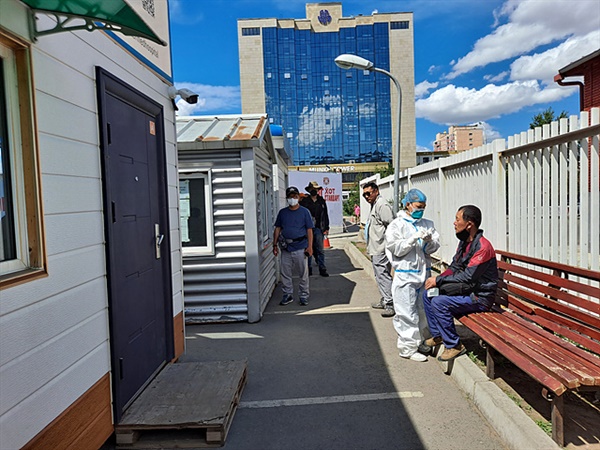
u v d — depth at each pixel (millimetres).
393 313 6203
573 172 3914
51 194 2412
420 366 4402
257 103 86312
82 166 2762
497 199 5301
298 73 86938
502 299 4613
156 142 4125
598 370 2688
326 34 86188
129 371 3350
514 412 3014
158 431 3240
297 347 5129
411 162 86062
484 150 5652
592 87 16094
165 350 4199
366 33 85500
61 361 2459
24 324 2158
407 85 85625
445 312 4070
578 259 4074
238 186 6082
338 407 3605
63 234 2516
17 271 2191
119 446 3074
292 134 88125
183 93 4484
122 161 3346
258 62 85438
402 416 3412
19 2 2170
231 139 5898
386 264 6180
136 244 3559
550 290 3719
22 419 2131
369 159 87500
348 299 7465
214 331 5875
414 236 4293
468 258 4098
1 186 2174
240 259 6156
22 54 2217
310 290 8352
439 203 7789
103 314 2967
